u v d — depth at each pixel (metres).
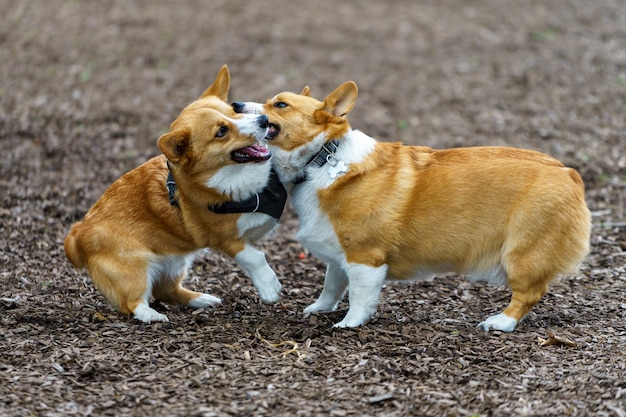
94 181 11.35
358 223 6.67
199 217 6.97
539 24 19.39
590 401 5.36
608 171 11.90
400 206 6.67
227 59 17.03
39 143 12.67
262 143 6.72
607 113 14.34
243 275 8.56
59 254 8.97
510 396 5.48
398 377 5.80
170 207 7.05
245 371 5.89
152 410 5.29
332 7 21.17
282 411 5.29
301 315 7.38
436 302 7.77
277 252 9.36
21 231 9.52
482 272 6.83
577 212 6.56
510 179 6.60
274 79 16.03
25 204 10.36
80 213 10.21
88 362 5.98
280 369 5.93
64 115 13.84
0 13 18.92
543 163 6.73
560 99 14.99
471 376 5.81
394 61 17.19
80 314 7.19
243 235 7.02
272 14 20.34
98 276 7.10
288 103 6.81
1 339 6.46
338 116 6.83
